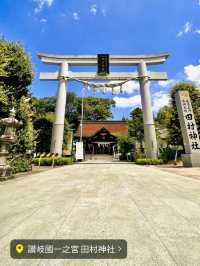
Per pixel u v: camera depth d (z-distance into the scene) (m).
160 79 19.67
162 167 13.47
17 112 9.91
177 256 1.80
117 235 2.25
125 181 6.58
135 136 27.30
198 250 1.91
